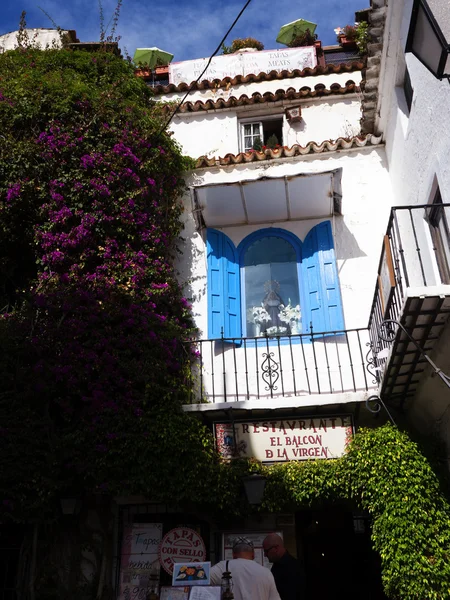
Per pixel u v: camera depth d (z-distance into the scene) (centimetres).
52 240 939
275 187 982
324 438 859
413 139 885
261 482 791
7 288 1028
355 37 1443
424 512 751
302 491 803
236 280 1024
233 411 866
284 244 1046
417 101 854
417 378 789
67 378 853
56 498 829
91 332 888
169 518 888
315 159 1090
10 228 971
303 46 1434
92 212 962
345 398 841
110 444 823
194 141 1198
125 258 948
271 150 1085
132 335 894
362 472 795
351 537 1101
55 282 912
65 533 855
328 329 961
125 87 1136
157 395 862
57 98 1027
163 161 1055
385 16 936
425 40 581
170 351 906
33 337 875
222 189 988
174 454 818
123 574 854
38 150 985
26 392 843
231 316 995
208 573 493
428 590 711
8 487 804
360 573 1078
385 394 823
